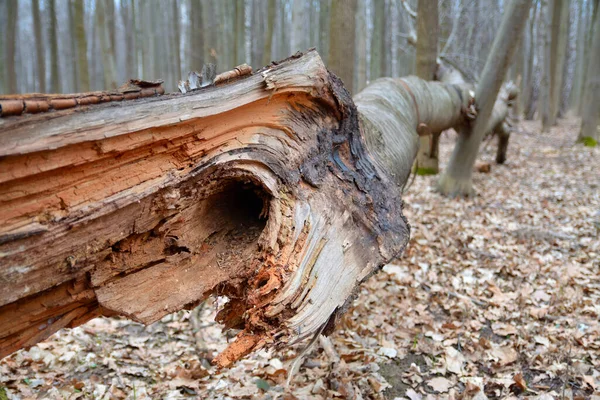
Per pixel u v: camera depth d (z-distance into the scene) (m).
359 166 2.32
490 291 4.25
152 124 1.43
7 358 3.23
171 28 20.67
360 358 3.26
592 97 12.93
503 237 5.69
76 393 2.88
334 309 1.85
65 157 1.30
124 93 1.45
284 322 1.68
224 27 14.95
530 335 3.45
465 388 2.90
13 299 1.28
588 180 8.68
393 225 2.25
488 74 6.92
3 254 1.22
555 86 16.72
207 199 1.82
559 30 15.96
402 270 4.71
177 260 1.72
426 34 7.79
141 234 1.62
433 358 3.27
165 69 22.83
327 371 3.12
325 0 15.13
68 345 3.46
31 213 1.29
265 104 1.89
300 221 1.80
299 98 2.03
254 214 2.14
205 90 1.64
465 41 18.19
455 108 6.12
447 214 6.73
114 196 1.44
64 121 1.25
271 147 1.87
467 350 3.33
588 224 6.06
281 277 1.70
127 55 20.59
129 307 1.58
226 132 1.76
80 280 1.49
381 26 16.22
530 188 8.31
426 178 9.20
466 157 7.63
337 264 1.89
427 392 2.92
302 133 2.02
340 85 2.28
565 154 11.91
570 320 3.64
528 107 23.66
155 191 1.53
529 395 2.80
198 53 14.85
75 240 1.38
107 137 1.33
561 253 5.11
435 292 4.27
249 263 1.77
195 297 1.71
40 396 2.84
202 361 3.35
